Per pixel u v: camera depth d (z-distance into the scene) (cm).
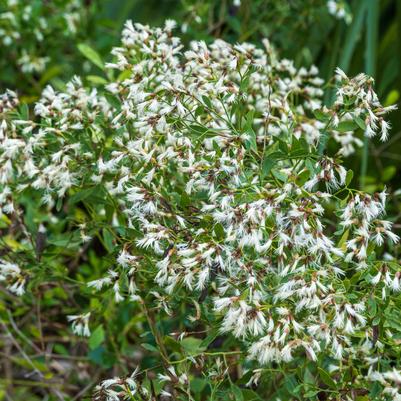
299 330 253
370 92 275
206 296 284
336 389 273
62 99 315
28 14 450
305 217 248
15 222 348
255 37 436
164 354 305
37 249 314
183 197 271
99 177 300
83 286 336
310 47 461
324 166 262
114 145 310
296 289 254
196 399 308
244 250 263
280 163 298
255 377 284
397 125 452
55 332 434
